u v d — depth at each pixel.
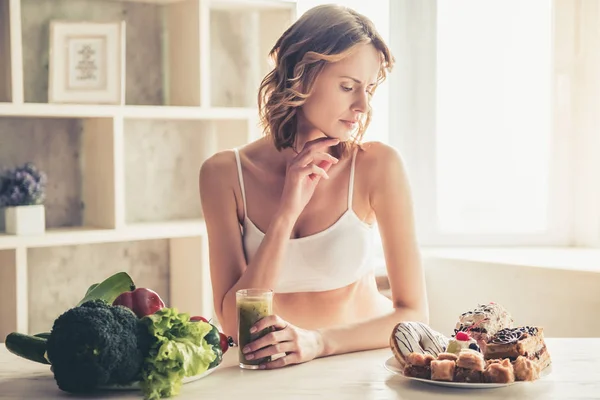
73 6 3.20
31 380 1.46
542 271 3.10
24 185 2.91
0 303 2.98
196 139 3.57
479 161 3.66
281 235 1.84
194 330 1.38
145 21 3.38
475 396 1.34
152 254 3.50
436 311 3.42
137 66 3.37
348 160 2.03
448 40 3.65
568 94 3.52
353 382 1.42
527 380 1.38
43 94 3.15
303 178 1.85
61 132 3.23
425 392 1.36
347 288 2.02
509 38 3.59
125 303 1.47
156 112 3.11
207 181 2.04
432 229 3.69
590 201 3.53
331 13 1.86
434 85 3.67
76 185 3.27
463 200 3.68
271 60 2.01
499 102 3.62
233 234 2.01
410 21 3.66
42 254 3.25
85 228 3.14
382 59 1.91
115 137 3.05
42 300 3.26
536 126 3.59
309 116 1.90
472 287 3.30
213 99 3.56
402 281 1.95
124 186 3.40
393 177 1.99
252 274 1.83
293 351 1.55
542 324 3.11
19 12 2.83
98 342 1.28
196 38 3.23
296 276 1.99
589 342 1.74
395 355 1.50
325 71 1.83
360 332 1.71
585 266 3.05
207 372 1.44
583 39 3.47
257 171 2.03
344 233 2.00
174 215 3.54
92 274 3.37
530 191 3.62
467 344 1.50
